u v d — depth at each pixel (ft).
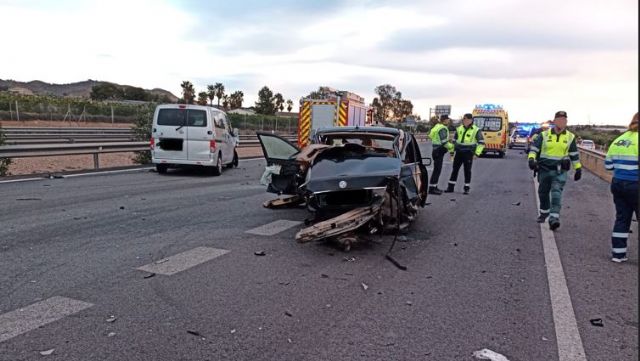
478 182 49.62
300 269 18.10
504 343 12.41
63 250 19.45
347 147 25.13
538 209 33.01
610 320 14.03
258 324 13.15
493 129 93.09
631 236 25.25
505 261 19.92
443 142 39.40
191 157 46.26
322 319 13.61
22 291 14.94
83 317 13.21
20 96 167.32
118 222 24.73
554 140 26.08
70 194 32.50
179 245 20.79
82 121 159.33
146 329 12.61
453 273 18.15
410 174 25.05
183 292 15.33
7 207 27.40
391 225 23.11
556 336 12.87
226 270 17.67
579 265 19.56
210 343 11.96
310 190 21.72
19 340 11.80
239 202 31.99
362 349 11.89
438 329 13.15
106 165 54.19
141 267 17.62
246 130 138.21
